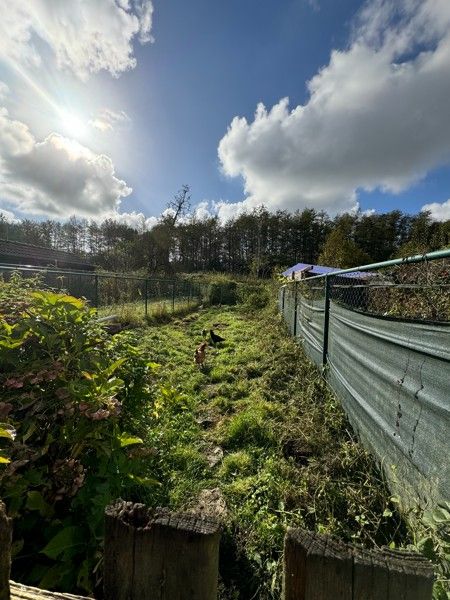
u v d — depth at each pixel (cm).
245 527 188
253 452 262
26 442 153
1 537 57
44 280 634
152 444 243
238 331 847
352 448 247
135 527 59
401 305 266
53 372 162
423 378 163
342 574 51
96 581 124
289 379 429
